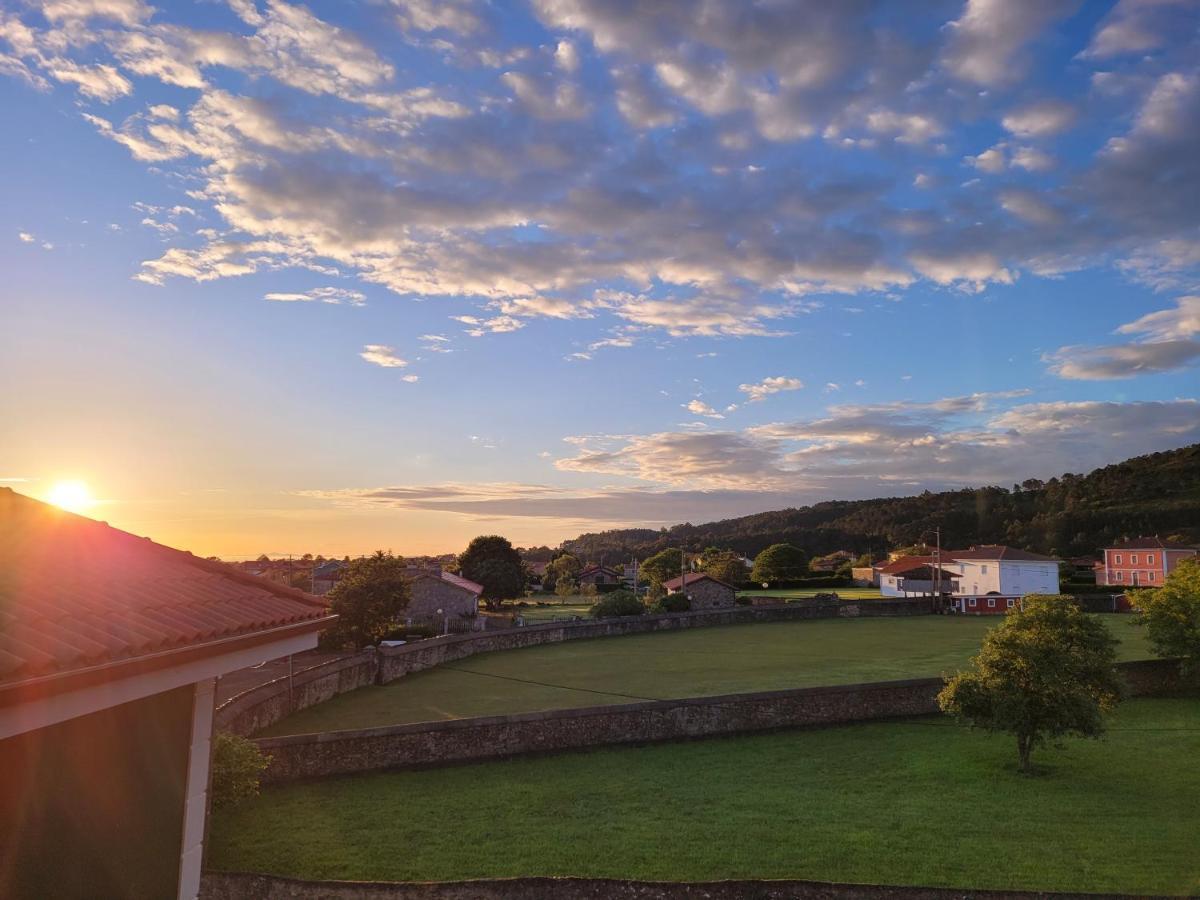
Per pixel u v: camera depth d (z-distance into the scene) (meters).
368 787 18.20
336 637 45.00
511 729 21.53
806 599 70.62
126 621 6.14
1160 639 31.62
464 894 11.52
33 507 8.95
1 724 4.80
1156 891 13.19
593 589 98.75
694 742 23.92
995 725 21.52
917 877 13.69
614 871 13.67
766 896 11.82
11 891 5.40
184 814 7.11
